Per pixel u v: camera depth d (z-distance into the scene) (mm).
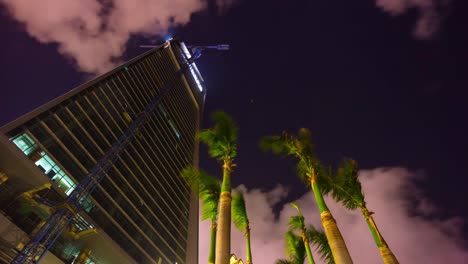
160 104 109375
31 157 45625
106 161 59719
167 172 88375
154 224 68688
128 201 63219
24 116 48719
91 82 72812
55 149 50344
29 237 40938
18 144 45125
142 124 85000
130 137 74062
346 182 14484
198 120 145000
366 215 13648
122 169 67062
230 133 14125
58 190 47469
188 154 110625
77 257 48938
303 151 14312
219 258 9773
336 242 10344
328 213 11414
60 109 57062
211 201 14094
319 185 14141
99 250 51656
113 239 54219
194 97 157500
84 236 49438
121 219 58906
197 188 14477
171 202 81875
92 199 54250
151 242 63969
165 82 124812
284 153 14992
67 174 49906
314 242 17688
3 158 42469
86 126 61312
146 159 80375
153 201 72688
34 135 48188
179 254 72375
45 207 44312
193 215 91250
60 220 45656
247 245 15555
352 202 14266
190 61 172375
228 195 11852
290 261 18984
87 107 65625
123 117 78688
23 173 43844
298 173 14305
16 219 41875
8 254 37875
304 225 18625
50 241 43688
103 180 59375
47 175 47062
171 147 101062
